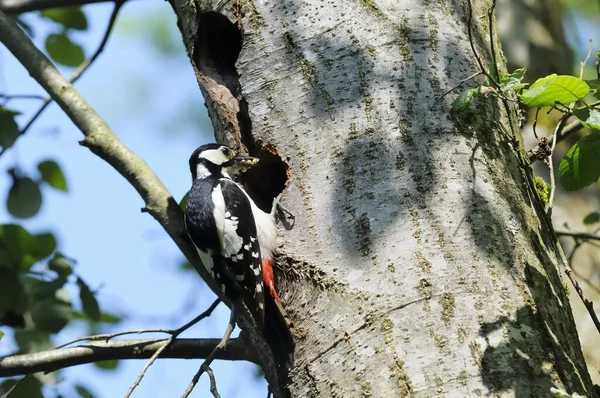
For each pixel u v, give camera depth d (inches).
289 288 373.1
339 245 364.2
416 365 322.7
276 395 375.6
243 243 434.9
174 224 466.6
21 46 516.4
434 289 337.4
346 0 413.1
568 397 280.2
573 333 350.9
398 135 375.2
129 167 478.0
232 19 434.6
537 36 595.8
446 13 408.8
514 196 372.2
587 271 519.8
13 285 522.0
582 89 329.7
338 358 341.4
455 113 381.1
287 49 413.7
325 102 394.3
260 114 410.0
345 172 376.5
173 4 490.6
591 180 361.7
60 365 450.9
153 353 448.5
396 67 391.2
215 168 499.5
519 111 432.5
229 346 436.1
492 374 317.1
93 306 522.3
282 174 457.4
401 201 361.1
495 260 346.6
